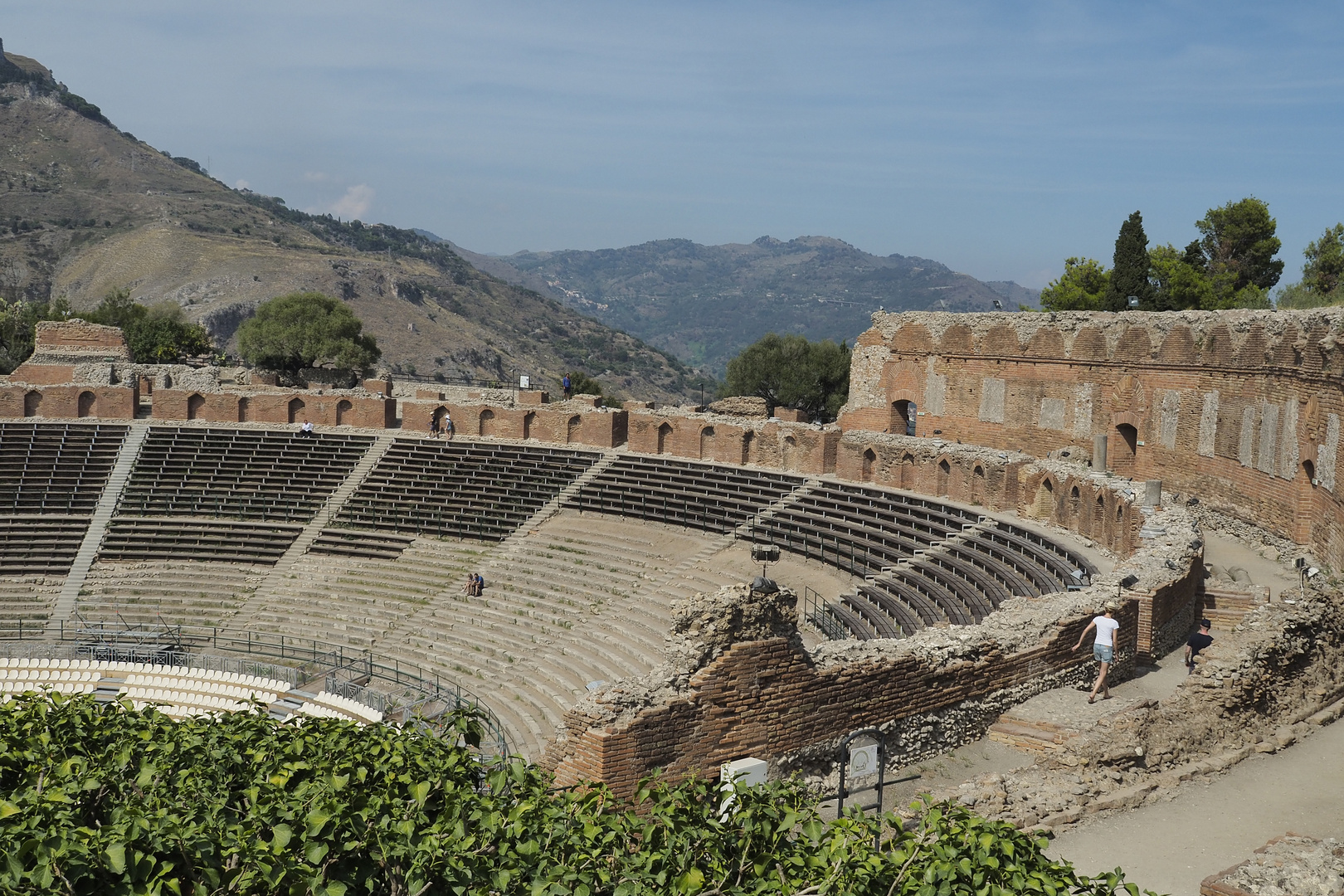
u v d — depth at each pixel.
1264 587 36.00
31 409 66.12
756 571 46.09
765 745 22.44
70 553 55.66
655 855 14.21
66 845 12.95
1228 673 23.25
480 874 13.61
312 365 100.62
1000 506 47.34
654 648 40.94
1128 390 52.12
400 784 16.39
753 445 58.84
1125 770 21.56
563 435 64.44
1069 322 55.16
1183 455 49.09
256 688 41.41
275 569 54.41
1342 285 58.03
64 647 47.59
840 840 14.38
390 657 45.41
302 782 16.02
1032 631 27.09
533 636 44.72
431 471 61.41
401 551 54.78
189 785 15.93
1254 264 71.50
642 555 50.22
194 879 13.77
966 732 25.22
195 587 53.41
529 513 56.41
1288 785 21.20
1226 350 45.88
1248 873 15.37
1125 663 29.23
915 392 63.44
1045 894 13.09
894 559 43.31
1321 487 37.56
